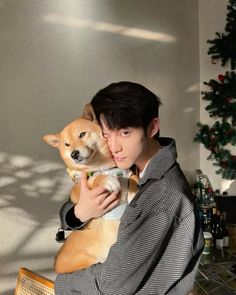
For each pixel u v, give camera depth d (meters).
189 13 3.16
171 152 0.93
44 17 2.04
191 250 0.88
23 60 1.96
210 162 3.22
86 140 1.16
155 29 2.81
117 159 0.95
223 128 3.04
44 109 2.07
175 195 0.86
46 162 2.10
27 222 2.02
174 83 3.02
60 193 2.19
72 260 1.14
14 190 1.95
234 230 2.72
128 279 0.85
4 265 1.93
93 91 2.34
